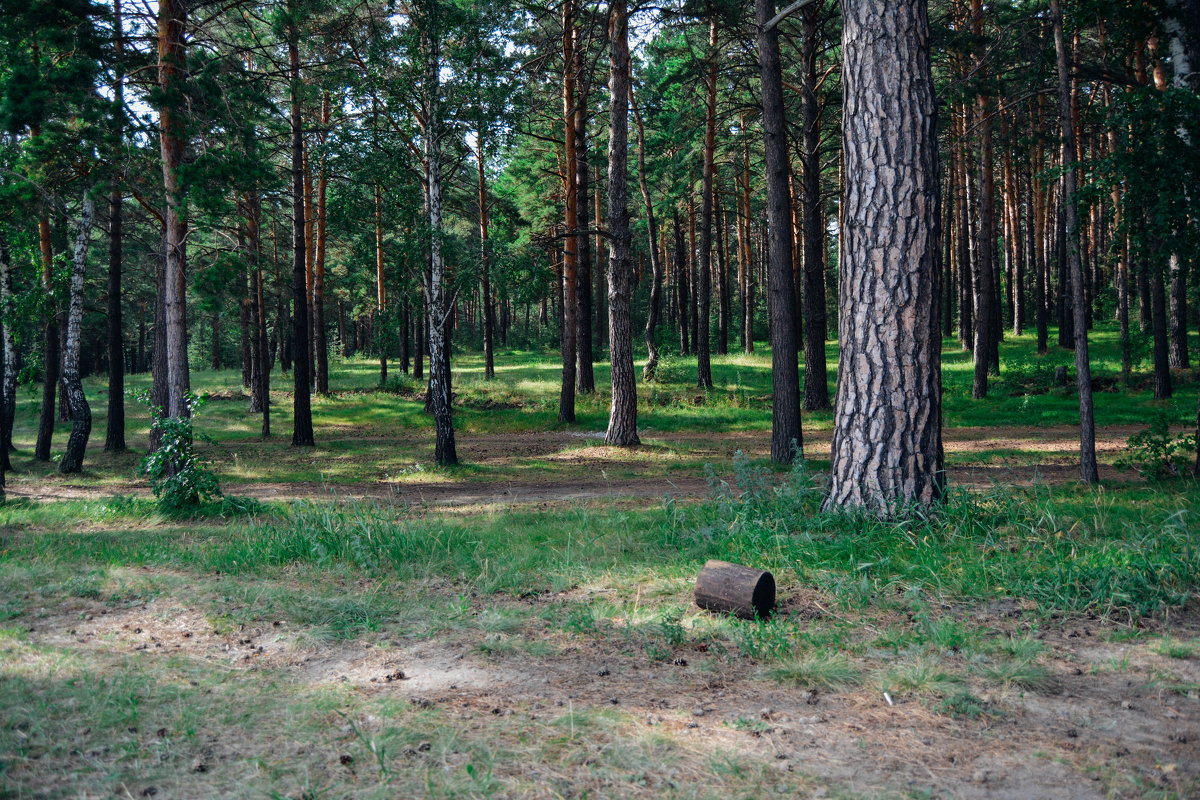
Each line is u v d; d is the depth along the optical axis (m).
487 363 35.72
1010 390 26.66
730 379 32.06
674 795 2.94
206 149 14.91
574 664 4.41
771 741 3.39
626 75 18.36
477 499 12.64
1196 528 6.75
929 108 7.43
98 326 47.47
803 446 15.64
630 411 19.36
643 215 42.16
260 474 16.89
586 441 20.95
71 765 3.20
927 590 5.52
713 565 5.33
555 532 8.28
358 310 49.41
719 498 8.66
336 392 34.12
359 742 3.41
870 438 7.39
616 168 18.62
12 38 14.08
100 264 33.81
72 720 3.63
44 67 14.27
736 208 41.72
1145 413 21.52
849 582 5.66
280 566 7.17
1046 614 4.90
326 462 18.72
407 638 4.93
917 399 7.30
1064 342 34.62
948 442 18.23
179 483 11.62
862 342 7.48
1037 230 34.19
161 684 4.12
